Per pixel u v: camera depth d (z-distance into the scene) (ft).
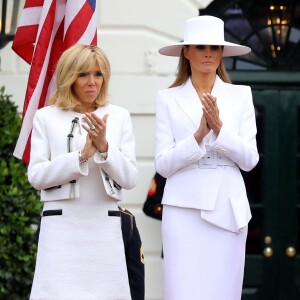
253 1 106.73
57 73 67.77
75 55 66.95
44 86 82.48
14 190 89.81
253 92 107.45
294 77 106.73
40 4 85.25
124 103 102.12
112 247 66.85
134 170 67.46
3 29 89.92
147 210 98.12
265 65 106.93
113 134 67.77
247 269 106.93
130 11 102.32
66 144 66.74
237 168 73.97
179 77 76.07
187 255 73.20
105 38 102.32
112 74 102.32
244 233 74.13
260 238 107.04
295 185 106.93
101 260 66.44
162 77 102.47
